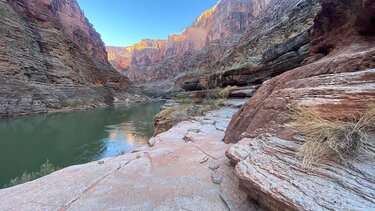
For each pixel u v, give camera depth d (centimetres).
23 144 1125
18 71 2673
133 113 2719
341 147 173
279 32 2423
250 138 333
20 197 247
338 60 283
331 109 209
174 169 321
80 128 1614
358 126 179
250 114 425
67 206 225
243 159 251
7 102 2141
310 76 323
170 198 235
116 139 1261
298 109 248
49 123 1798
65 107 2992
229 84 1661
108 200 235
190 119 905
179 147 452
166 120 1113
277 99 324
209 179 278
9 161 862
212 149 417
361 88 197
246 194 221
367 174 148
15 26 3075
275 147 236
